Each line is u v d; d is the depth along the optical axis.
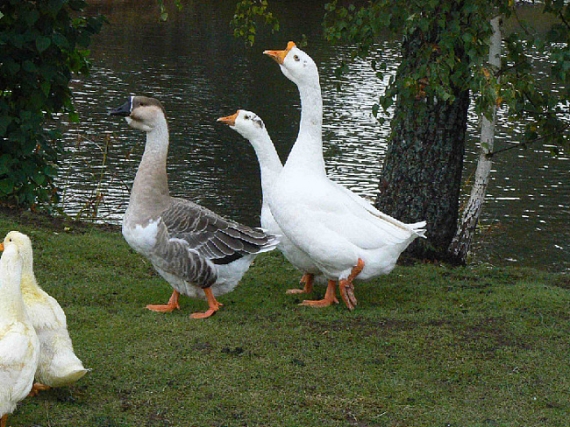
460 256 10.62
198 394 5.67
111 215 13.27
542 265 12.65
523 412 5.73
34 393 5.45
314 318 7.41
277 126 20.03
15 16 9.77
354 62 27.83
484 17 8.73
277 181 7.70
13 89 10.38
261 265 9.53
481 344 6.93
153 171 7.16
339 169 16.77
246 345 6.61
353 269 7.52
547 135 10.73
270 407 5.56
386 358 6.54
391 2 9.03
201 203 14.83
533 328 7.39
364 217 7.66
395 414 5.59
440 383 6.16
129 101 7.08
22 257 5.36
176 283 7.43
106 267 8.79
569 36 10.04
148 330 6.81
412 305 8.01
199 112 20.95
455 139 10.22
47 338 5.18
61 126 18.67
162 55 27.92
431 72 8.65
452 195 10.37
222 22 34.84
